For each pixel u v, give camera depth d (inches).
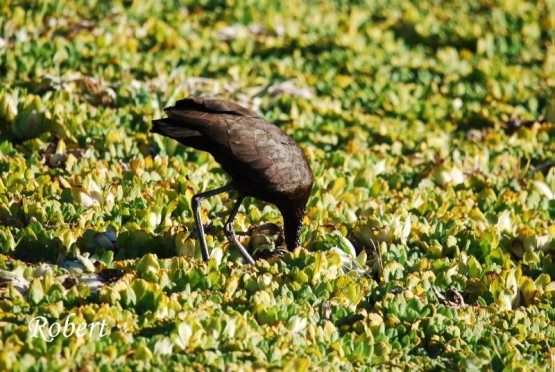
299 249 398.9
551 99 710.5
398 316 357.4
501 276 395.2
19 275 356.2
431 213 477.4
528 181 543.8
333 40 811.4
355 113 657.6
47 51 657.0
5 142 506.6
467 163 570.6
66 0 797.9
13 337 291.6
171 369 287.6
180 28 787.4
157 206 428.1
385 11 937.5
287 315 341.7
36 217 410.9
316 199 479.2
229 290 360.2
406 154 607.2
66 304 336.5
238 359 299.9
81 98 600.4
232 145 393.7
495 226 466.6
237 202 415.5
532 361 327.3
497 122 671.8
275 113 635.5
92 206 428.1
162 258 396.8
